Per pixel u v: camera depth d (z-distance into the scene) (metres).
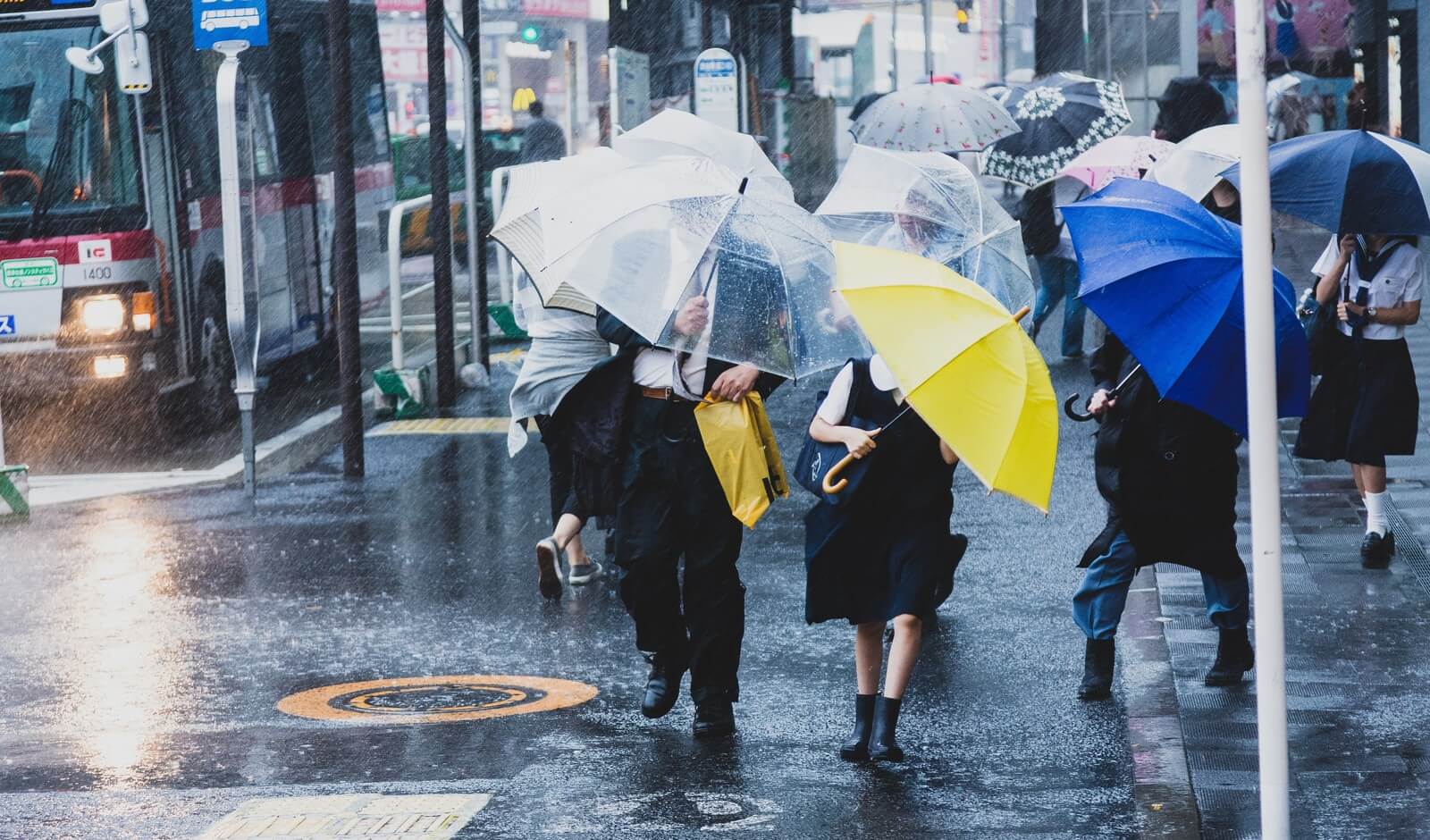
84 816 7.39
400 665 10.26
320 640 10.88
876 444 7.86
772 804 7.46
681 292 7.92
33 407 19.47
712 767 8.05
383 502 15.39
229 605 11.88
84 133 18.67
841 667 9.88
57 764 8.40
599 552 13.26
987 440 7.27
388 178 29.12
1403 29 30.06
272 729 8.95
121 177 18.78
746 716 8.95
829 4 52.22
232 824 7.24
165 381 19.25
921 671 9.66
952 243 9.92
